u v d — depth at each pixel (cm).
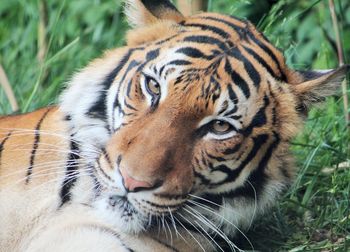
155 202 855
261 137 895
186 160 861
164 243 916
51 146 934
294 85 922
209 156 873
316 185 1098
